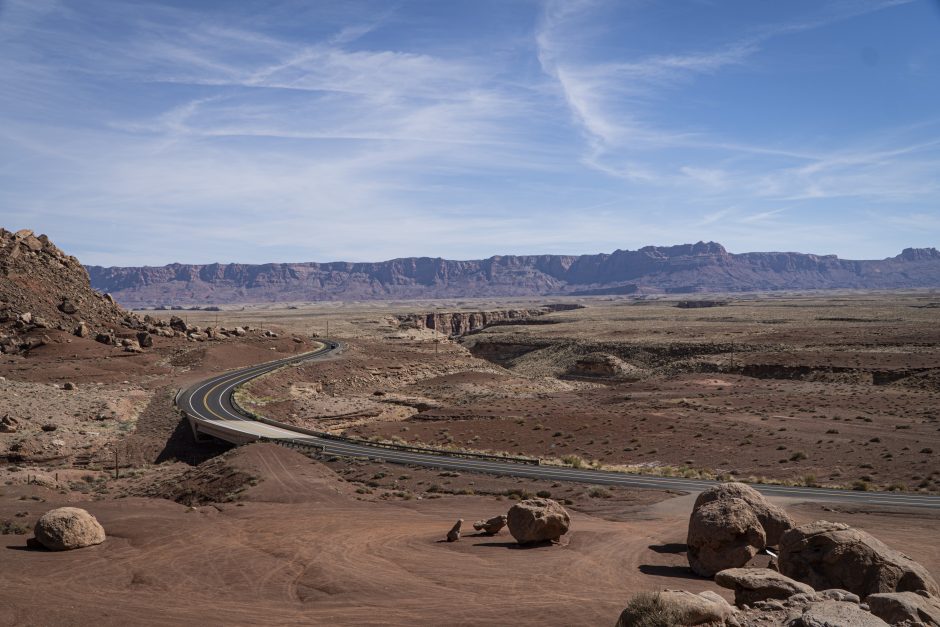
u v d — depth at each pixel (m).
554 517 28.84
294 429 75.56
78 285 156.12
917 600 14.03
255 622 19.14
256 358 141.62
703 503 24.72
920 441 61.69
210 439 81.75
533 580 23.12
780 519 23.62
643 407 91.12
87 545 28.97
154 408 93.25
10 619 19.62
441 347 188.38
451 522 34.62
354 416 100.94
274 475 49.62
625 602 19.95
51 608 20.61
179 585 23.38
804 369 120.44
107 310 153.62
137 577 24.38
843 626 12.13
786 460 58.19
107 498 52.00
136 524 33.50
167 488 53.97
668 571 24.27
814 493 41.44
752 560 22.72
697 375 123.56
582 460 60.59
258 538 30.77
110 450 74.31
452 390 126.19
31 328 127.88
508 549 28.11
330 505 40.19
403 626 18.44
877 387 103.12
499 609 19.62
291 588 22.92
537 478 48.22
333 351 161.00
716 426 74.50
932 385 99.19
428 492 44.88
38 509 40.16
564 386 139.00
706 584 22.22
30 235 160.00
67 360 116.06
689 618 13.27
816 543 18.91
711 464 59.19
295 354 155.25
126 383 107.81
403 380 139.88
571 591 21.56
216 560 26.73
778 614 14.46
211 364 128.00
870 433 67.31
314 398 111.00
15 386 92.69
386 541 29.89
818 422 74.88
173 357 129.88
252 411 92.06
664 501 39.09
